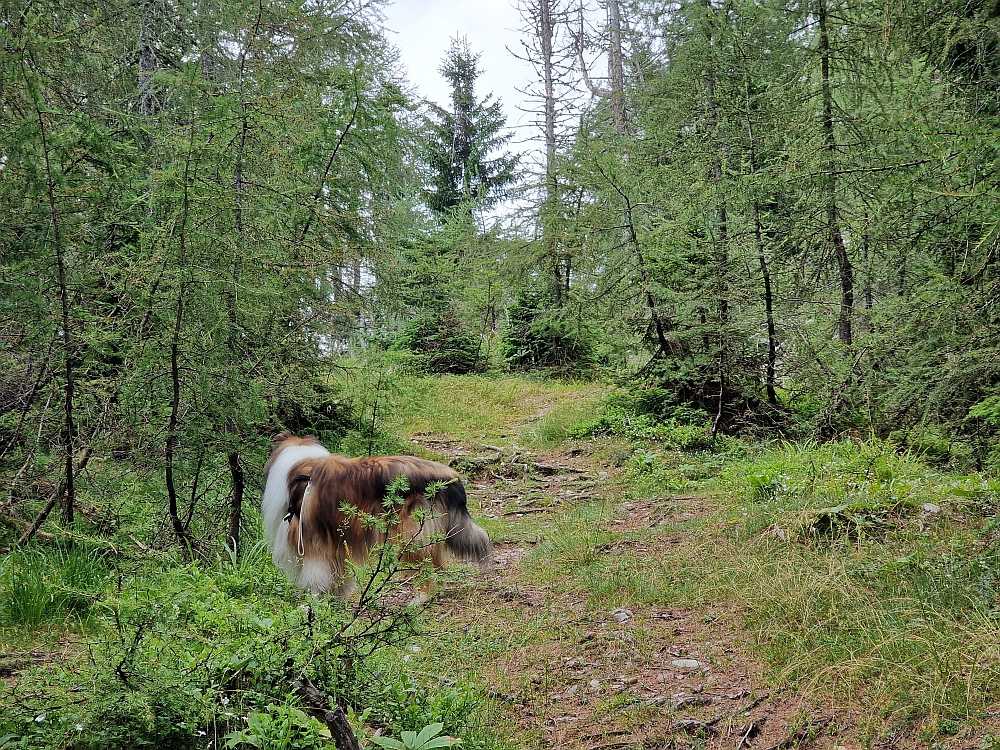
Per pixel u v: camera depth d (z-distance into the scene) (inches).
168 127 268.8
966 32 276.1
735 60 515.8
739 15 516.4
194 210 244.4
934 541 218.1
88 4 305.6
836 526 244.4
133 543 236.7
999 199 245.9
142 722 119.4
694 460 444.1
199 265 244.5
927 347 324.2
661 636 203.0
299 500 223.6
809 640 181.8
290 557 224.7
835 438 430.3
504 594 249.1
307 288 296.4
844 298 462.0
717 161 511.5
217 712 127.9
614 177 522.9
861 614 185.0
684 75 550.3
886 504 250.7
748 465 374.6
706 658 187.2
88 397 260.8
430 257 848.9
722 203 476.4
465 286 924.0
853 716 152.8
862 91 443.5
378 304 367.9
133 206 258.7
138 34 362.0
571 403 638.5
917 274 344.2
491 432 576.1
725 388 514.3
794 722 154.1
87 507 257.9
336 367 335.3
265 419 280.8
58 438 259.8
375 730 145.5
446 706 155.3
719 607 213.6
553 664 195.0
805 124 442.6
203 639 143.7
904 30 307.6
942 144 271.7
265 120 274.5
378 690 152.6
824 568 214.8
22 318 243.4
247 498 294.7
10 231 245.9
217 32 369.1
